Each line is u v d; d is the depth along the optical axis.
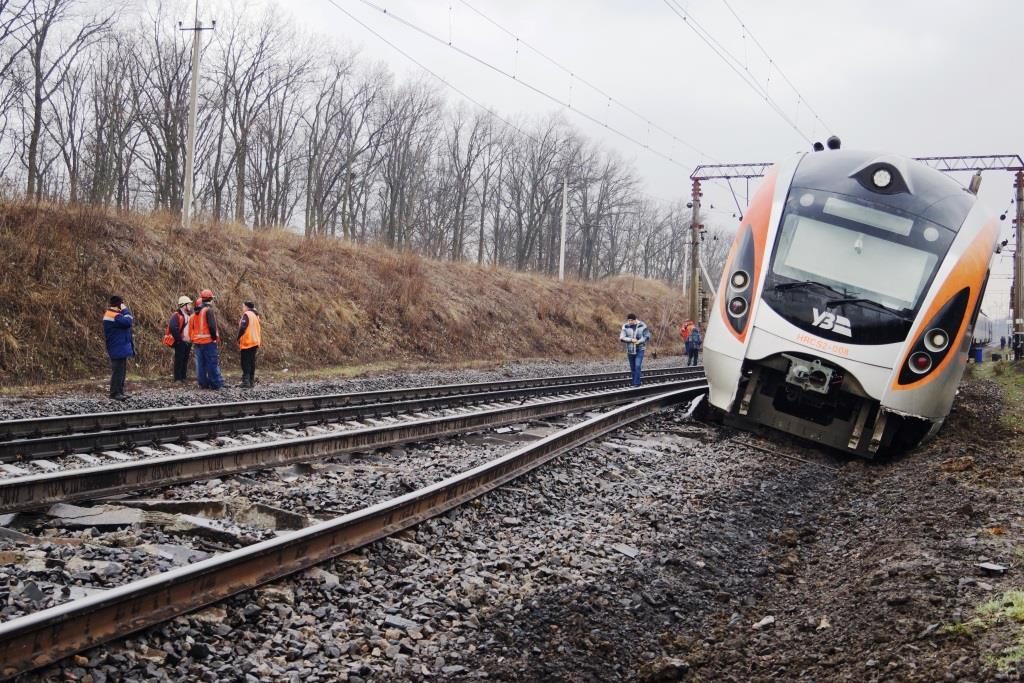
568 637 5.09
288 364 22.81
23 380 16.92
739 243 11.56
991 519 6.80
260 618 4.80
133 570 5.39
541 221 66.00
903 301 10.36
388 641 4.79
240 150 41.28
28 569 5.17
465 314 31.84
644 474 9.53
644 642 5.19
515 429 13.00
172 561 5.62
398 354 27.06
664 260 101.94
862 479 9.85
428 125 56.00
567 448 10.18
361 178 53.56
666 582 6.09
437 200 60.53
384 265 30.20
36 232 19.50
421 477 8.87
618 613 5.50
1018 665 3.91
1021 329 37.78
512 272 40.41
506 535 6.94
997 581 5.25
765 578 6.46
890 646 4.50
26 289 18.36
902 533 6.67
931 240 10.58
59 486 6.94
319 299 25.80
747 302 11.06
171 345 18.34
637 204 82.25
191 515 7.03
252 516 7.18
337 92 50.47
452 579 5.81
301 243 28.28
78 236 20.38
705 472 9.79
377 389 19.44
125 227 21.91
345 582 5.51
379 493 8.06
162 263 21.88
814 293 10.62
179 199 41.34
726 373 11.17
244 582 5.09
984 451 10.49
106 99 39.44
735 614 5.67
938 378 10.27
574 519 7.55
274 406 14.19
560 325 38.16
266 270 25.17
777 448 11.50
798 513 8.38
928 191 11.02
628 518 7.64
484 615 5.27
